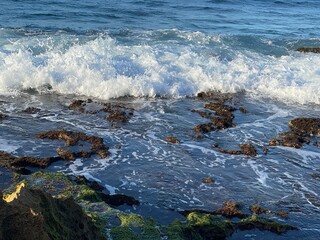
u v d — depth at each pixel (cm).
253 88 1694
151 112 1436
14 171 982
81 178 971
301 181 1070
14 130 1232
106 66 1675
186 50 2014
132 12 3091
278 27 3058
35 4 3052
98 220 771
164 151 1173
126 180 1014
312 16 3744
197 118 1409
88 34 2273
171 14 3197
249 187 1024
